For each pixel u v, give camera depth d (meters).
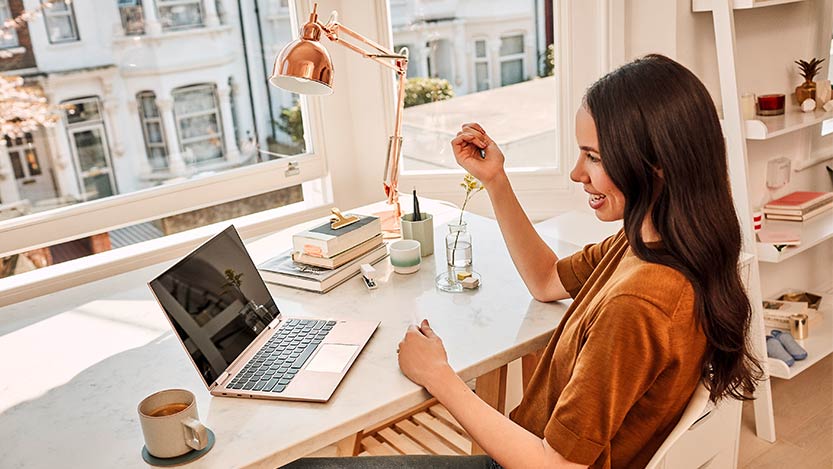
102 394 1.32
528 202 2.61
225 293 1.41
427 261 1.83
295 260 1.76
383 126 2.55
